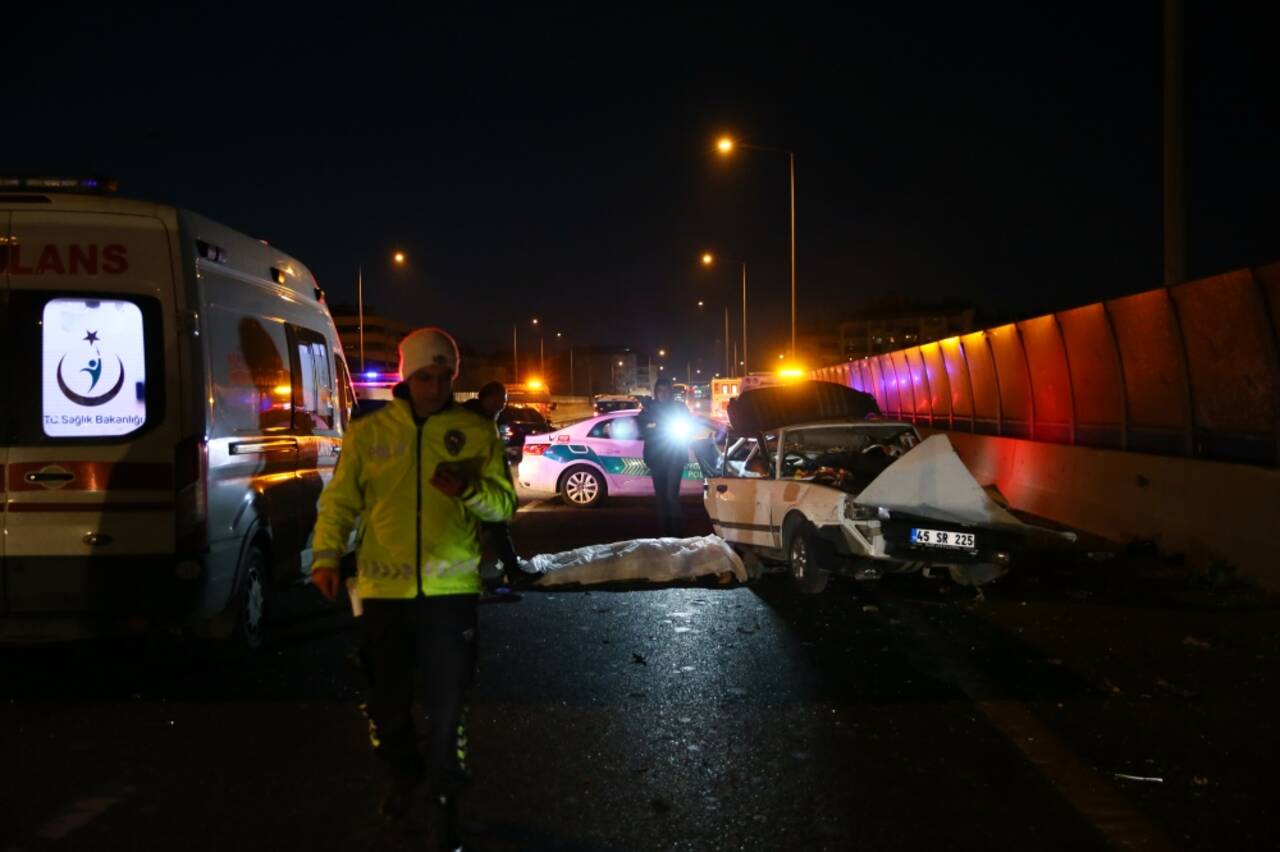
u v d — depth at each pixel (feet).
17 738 19.27
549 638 26.73
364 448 14.26
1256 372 35.29
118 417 21.79
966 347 71.67
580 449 58.70
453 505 14.19
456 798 14.10
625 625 28.17
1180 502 37.45
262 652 25.68
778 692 22.07
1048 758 18.15
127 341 21.91
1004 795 16.56
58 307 21.79
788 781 17.15
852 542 30.40
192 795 16.55
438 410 14.34
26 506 21.40
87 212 21.94
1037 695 21.81
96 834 15.11
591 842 14.90
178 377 22.03
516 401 168.66
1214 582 32.35
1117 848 14.69
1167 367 41.55
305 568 29.55
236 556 23.85
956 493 31.01
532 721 20.18
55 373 21.67
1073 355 51.62
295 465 28.50
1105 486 43.55
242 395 24.84
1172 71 40.29
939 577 34.55
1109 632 27.14
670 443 41.63
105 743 18.99
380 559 14.08
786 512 33.24
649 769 17.67
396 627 14.17
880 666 24.08
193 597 21.91
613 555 34.35
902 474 30.94
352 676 23.44
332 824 15.47
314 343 31.19
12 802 16.29
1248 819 15.61
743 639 26.63
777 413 43.45
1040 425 57.88
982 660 24.58
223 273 24.32
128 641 26.50
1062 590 32.68
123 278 21.98
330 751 18.56
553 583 33.32
